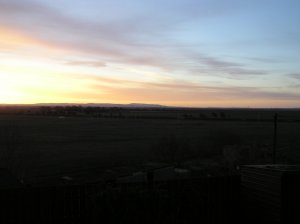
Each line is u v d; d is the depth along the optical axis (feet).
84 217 26.66
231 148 93.20
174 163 79.61
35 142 134.82
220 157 89.86
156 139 149.69
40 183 58.23
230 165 71.72
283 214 27.45
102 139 152.97
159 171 54.60
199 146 105.09
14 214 25.13
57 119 330.13
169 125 239.91
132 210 26.89
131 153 106.11
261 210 29.45
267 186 28.86
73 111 561.84
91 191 27.27
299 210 27.96
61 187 26.43
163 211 27.68
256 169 30.07
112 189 27.53
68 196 26.55
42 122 273.54
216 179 30.89
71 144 131.64
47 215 25.91
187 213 29.22
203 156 94.63
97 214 26.66
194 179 29.96
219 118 344.69
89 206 26.84
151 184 28.66
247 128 202.90
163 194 28.14
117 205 26.76
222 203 30.91
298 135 162.20
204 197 30.17
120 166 81.00
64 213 26.35
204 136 150.71
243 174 31.48
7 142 79.77
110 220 26.58
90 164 84.69
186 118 349.20
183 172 63.31
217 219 30.55
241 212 31.35
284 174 27.61
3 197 24.94
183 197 29.30
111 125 247.29
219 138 118.83
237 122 272.51
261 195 29.45
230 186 31.40
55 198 26.21
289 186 27.78
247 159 80.79
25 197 25.48
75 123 268.21
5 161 69.26
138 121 298.56
